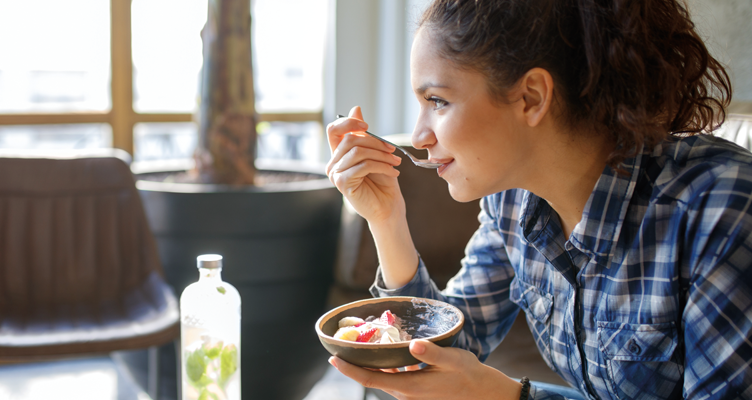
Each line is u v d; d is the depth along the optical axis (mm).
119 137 2883
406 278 917
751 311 640
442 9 695
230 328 913
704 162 710
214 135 2059
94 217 1846
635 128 676
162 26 2967
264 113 3488
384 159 824
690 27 722
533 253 894
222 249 1832
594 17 670
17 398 2098
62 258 1810
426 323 769
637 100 679
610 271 770
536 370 1426
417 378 669
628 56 668
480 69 680
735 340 646
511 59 675
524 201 858
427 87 712
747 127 1342
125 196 1872
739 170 675
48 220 1822
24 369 2350
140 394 2148
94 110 2814
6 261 1779
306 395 2053
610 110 693
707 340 663
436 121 724
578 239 771
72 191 1851
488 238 1015
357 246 1800
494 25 670
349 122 854
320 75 3748
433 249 1869
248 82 2074
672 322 719
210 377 884
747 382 642
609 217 750
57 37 2699
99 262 1825
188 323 898
